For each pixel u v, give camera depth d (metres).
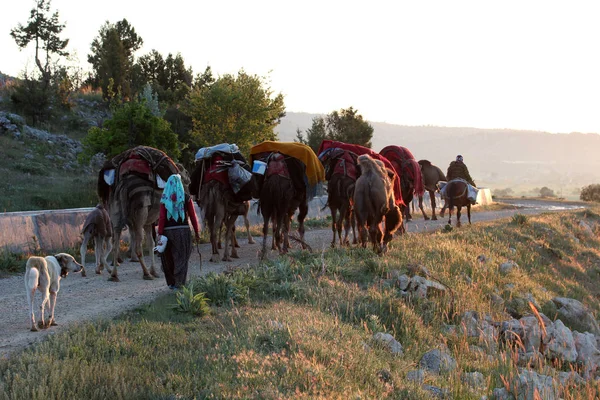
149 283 12.05
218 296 10.38
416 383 7.58
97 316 9.19
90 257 15.56
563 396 8.02
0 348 7.50
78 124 40.38
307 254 13.94
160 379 6.26
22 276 13.19
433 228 23.14
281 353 7.05
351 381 6.82
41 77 43.41
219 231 17.28
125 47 53.38
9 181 27.72
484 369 9.14
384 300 11.11
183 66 54.19
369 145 50.91
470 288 13.94
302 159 14.49
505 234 22.09
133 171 12.37
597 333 15.07
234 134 35.06
